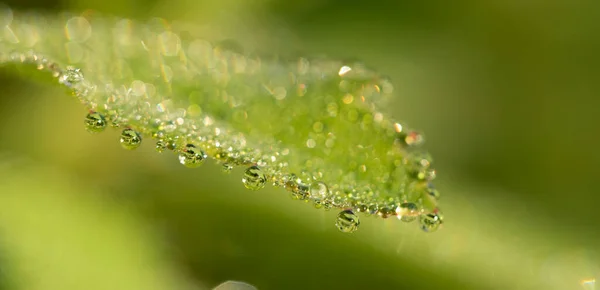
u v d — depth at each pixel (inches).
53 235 5.2
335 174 4.9
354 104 5.2
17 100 5.5
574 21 6.3
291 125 5.0
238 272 5.4
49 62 5.0
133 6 5.5
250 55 5.5
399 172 5.0
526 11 6.3
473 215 5.7
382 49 6.1
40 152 5.5
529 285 5.4
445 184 5.9
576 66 6.3
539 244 5.6
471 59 6.3
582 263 5.6
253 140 5.0
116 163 5.5
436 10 6.2
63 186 5.4
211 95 5.1
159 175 5.5
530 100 6.3
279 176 4.9
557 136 6.3
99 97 4.9
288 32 5.9
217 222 5.4
